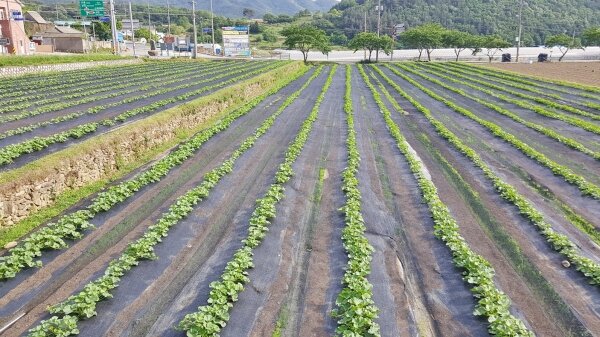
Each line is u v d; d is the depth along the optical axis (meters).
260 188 14.42
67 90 29.67
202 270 9.78
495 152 18.30
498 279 9.45
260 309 8.59
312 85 39.25
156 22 159.12
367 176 15.52
